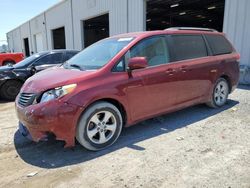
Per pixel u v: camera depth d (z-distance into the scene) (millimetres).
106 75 3770
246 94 7152
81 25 18594
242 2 8602
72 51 8844
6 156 3727
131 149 3795
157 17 23766
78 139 3596
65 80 3535
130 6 12992
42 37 27641
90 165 3369
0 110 6625
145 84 4113
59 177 3115
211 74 5309
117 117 3900
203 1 16031
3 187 2951
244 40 8734
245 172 3086
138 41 4207
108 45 4488
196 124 4785
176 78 4562
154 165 3311
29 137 3695
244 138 4098
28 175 3176
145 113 4250
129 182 2951
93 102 3637
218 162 3336
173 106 4668
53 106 3342
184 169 3188
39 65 8133
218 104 5746
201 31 5320
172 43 4648
